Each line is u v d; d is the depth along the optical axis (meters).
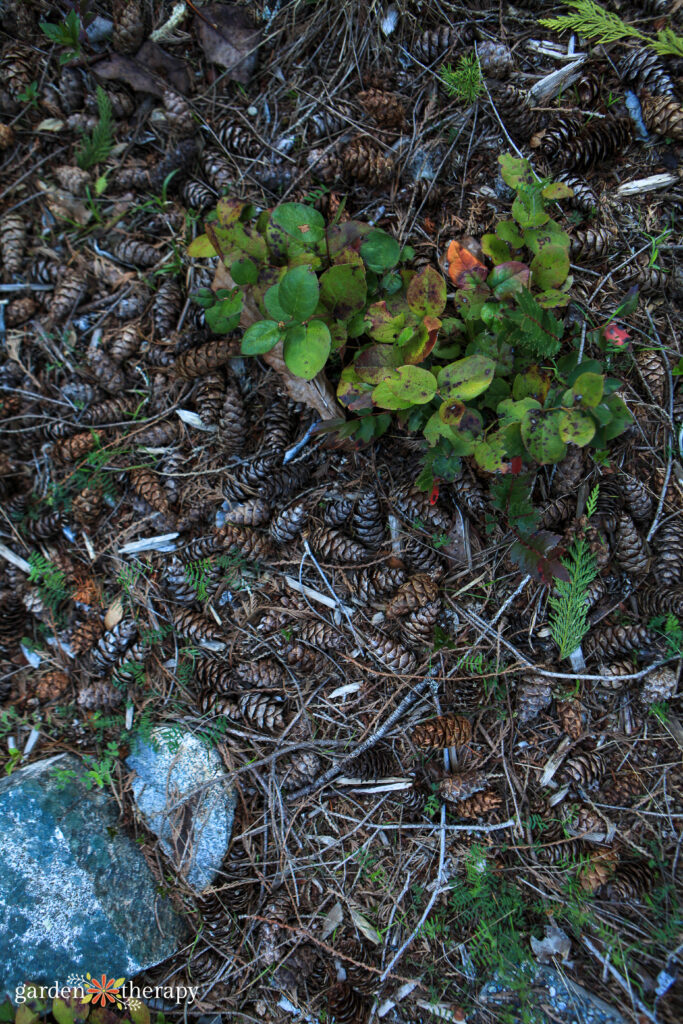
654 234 1.18
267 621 1.18
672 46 1.14
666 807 1.16
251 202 1.18
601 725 1.17
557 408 1.06
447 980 1.15
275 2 1.17
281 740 1.17
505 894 1.15
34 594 1.20
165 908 1.16
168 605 1.19
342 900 1.17
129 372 1.19
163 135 1.20
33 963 1.13
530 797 1.17
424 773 1.18
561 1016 1.12
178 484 1.19
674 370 1.17
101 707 1.19
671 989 1.12
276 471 1.17
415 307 1.09
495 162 1.18
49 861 1.14
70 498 1.19
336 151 1.18
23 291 1.20
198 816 1.17
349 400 1.10
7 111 1.19
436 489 1.12
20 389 1.19
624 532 1.15
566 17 1.14
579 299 1.16
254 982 1.16
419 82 1.18
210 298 1.12
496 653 1.17
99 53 1.18
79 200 1.20
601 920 1.14
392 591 1.17
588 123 1.17
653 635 1.16
